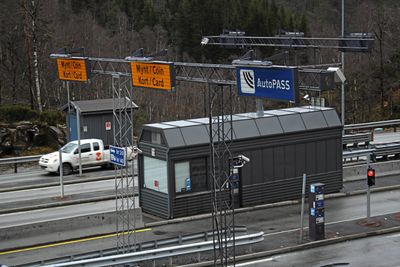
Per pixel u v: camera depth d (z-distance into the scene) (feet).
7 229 176.14
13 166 288.10
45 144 311.68
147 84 184.75
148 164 206.28
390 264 157.38
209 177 203.62
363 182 243.81
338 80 171.32
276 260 161.89
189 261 158.61
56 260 147.23
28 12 371.15
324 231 178.60
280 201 216.33
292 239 176.76
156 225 193.57
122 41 542.57
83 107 295.07
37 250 170.19
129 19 640.99
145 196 207.31
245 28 604.49
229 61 558.15
